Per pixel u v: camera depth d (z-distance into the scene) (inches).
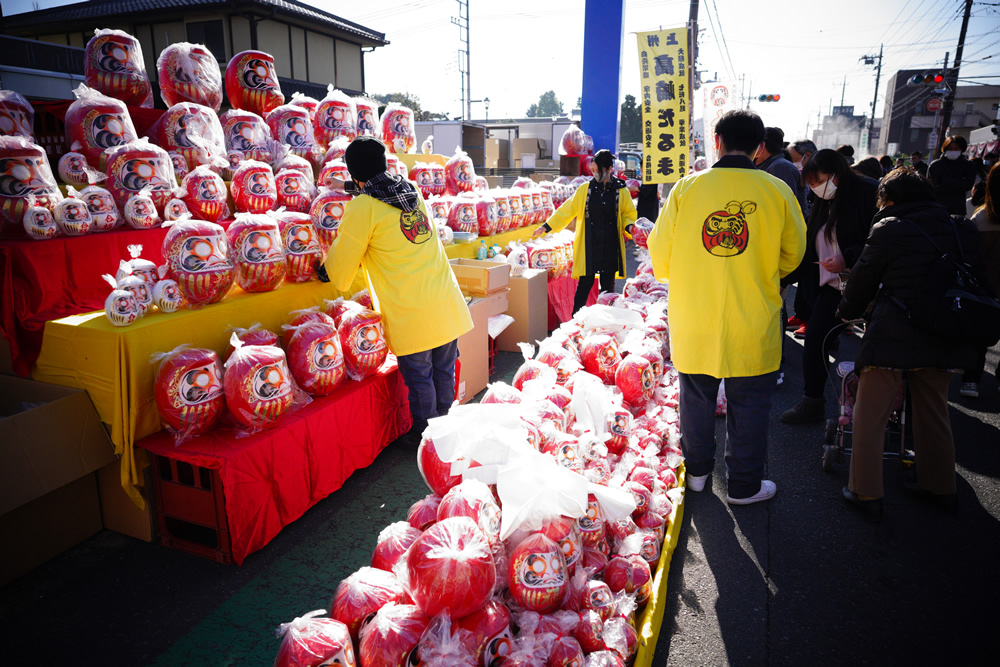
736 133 111.6
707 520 124.0
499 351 230.1
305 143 187.5
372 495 131.6
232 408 107.7
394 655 64.2
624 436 115.1
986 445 155.2
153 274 116.4
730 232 109.4
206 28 705.6
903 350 111.7
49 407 101.3
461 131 834.2
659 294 215.0
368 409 138.6
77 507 112.1
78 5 772.0
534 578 73.4
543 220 310.5
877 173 189.2
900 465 141.9
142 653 87.4
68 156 137.3
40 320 112.8
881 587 103.3
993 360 225.1
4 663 85.1
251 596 99.5
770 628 94.0
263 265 126.3
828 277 153.1
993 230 161.0
